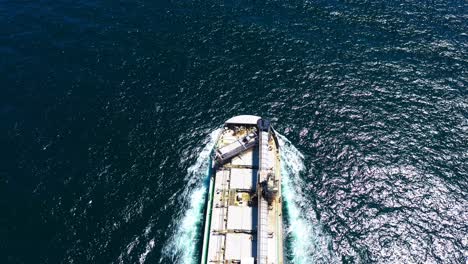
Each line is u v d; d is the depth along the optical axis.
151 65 145.75
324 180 116.00
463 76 142.50
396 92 137.88
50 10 167.00
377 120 130.12
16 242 101.19
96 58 147.50
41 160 117.88
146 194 111.56
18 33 155.75
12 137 123.12
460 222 106.75
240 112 131.75
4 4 169.62
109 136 124.38
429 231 105.25
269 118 130.38
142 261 99.38
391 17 165.12
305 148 123.25
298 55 150.25
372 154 121.62
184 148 122.00
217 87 139.12
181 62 147.12
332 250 102.50
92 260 98.88
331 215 108.94
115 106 132.38
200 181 114.69
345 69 145.25
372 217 108.31
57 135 124.06
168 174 116.06
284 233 105.38
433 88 138.88
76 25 160.12
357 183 115.25
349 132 127.06
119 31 158.50
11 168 115.88
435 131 126.88
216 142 119.88
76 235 103.00
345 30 159.88
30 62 145.25
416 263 99.75
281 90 138.62
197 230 105.31
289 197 112.31
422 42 154.50
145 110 131.62
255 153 116.44
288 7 170.25
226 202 106.12
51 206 108.19
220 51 151.62
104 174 115.31
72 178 114.06
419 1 172.62
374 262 100.12
